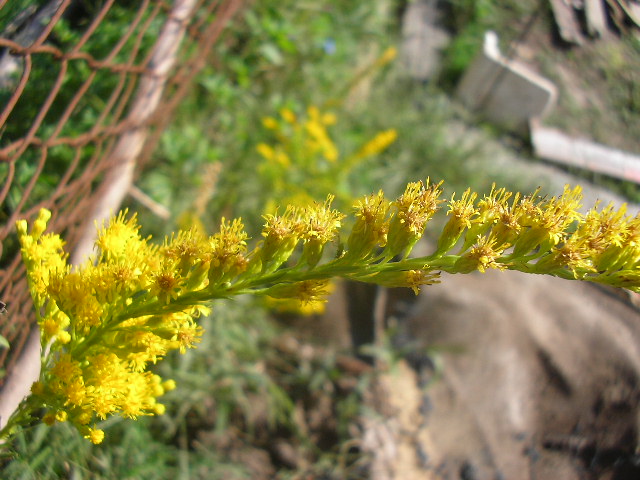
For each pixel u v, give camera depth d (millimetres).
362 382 243
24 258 82
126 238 79
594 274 73
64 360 78
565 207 72
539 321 286
